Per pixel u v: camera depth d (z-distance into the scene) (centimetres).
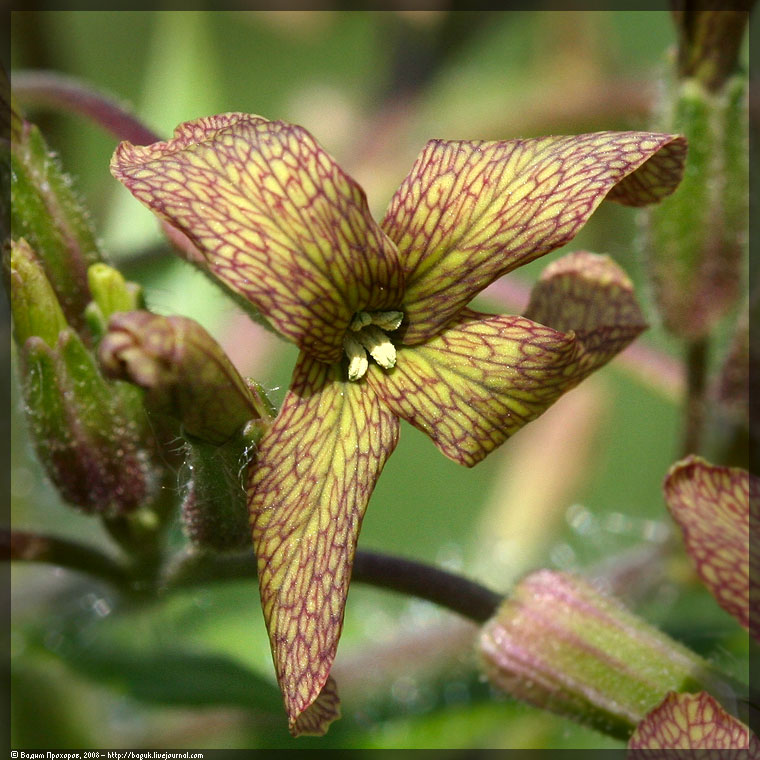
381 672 16
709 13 14
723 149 14
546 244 13
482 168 13
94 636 16
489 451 13
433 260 13
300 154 13
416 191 13
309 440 13
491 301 16
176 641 15
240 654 16
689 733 13
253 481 13
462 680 16
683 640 16
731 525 13
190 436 13
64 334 14
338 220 13
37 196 14
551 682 14
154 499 14
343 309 13
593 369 13
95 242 14
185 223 12
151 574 14
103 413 14
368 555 14
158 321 12
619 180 13
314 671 12
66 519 16
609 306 13
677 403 16
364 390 13
